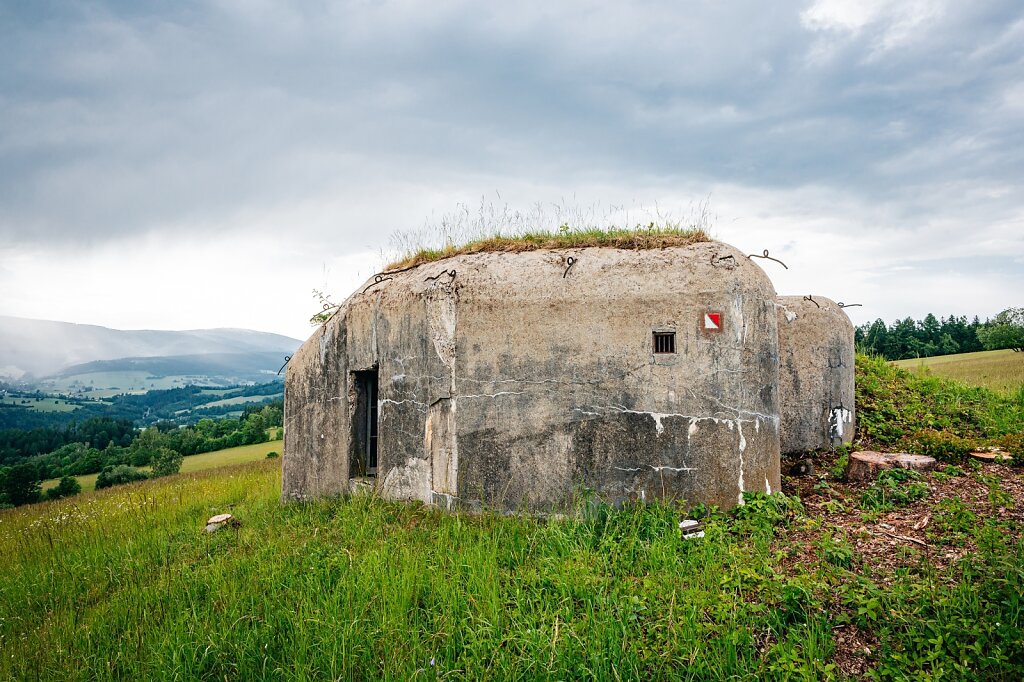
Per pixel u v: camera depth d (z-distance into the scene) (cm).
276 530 777
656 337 672
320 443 909
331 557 634
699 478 643
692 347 657
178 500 1184
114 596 645
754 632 437
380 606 520
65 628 575
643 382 667
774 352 700
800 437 909
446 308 741
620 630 445
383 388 818
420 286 783
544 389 694
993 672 381
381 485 809
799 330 920
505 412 705
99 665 502
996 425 945
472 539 621
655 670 415
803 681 381
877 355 1430
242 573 635
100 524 1013
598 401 677
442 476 737
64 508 1435
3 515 1744
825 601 455
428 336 762
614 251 712
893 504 625
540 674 422
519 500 693
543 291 705
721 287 658
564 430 684
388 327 816
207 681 477
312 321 1220
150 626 550
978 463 736
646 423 662
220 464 3200
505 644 460
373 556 596
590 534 589
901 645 408
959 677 379
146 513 1043
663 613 461
